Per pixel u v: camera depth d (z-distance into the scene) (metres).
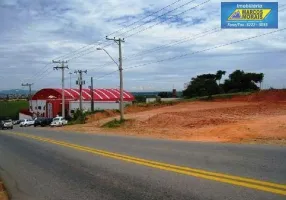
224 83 103.38
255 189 8.49
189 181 9.86
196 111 46.84
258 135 22.34
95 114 70.06
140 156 15.38
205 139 23.03
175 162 13.15
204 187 9.05
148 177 10.84
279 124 25.33
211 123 33.22
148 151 17.02
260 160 12.44
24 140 29.72
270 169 10.77
